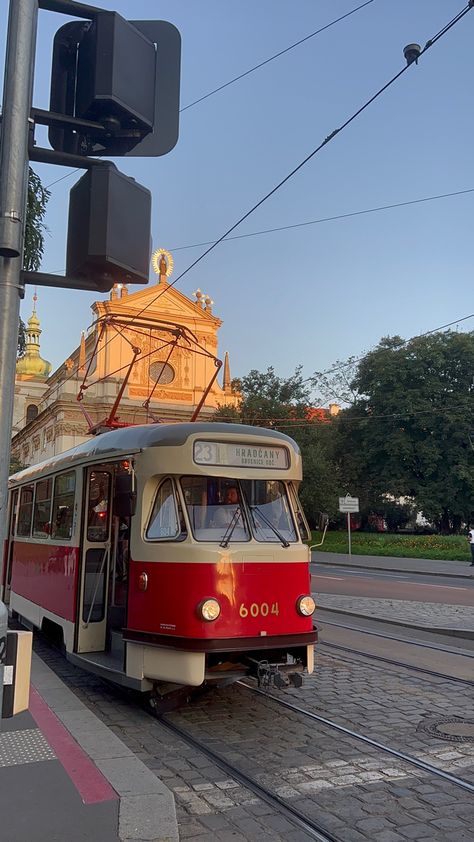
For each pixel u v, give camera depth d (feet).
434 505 158.71
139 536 23.86
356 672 30.30
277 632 23.16
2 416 9.47
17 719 20.21
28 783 15.49
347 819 15.49
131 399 167.94
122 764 16.75
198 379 176.04
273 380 155.74
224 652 21.98
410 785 17.44
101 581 28.50
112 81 11.33
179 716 23.84
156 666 22.52
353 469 172.96
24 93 10.14
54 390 180.75
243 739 21.22
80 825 13.43
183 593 22.29
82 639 27.68
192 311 178.19
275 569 23.59
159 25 12.83
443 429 159.22
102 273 11.40
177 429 24.12
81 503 28.89
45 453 186.91
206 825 15.17
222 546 22.89
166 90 12.76
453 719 23.07
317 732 21.86
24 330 27.71
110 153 12.73
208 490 24.07
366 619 46.14
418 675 29.63
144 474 24.20
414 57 26.17
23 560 40.37
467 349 161.79
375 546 134.51
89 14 11.62
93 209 11.00
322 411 185.68
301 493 147.84
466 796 16.76
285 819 15.52
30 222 26.35
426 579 81.76
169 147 12.69
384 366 164.76
